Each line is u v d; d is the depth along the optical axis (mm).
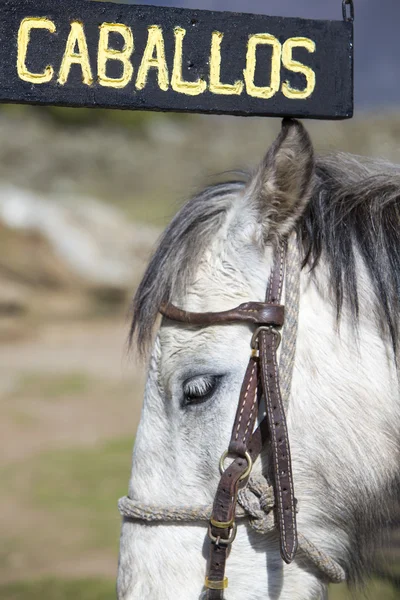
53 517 5379
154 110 1843
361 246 1942
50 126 29672
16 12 1768
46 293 12703
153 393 1921
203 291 1867
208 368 1822
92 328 12312
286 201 1885
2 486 5969
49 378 9438
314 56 1876
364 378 1849
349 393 1836
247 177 2252
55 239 13148
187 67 1833
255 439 1771
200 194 2031
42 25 1778
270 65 1858
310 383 1832
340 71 1889
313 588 1867
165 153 27203
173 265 1904
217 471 1803
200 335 1844
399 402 1874
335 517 1866
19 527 5199
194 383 1828
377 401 1847
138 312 1989
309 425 1823
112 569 4555
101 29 1803
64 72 1790
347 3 1898
